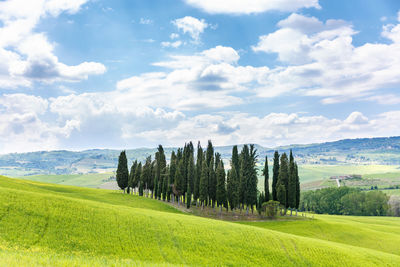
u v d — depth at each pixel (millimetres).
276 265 46656
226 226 59875
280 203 99188
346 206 188625
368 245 70562
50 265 22922
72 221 45344
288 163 106250
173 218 59938
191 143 131125
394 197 181875
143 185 121312
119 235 45594
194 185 106500
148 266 31172
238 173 113250
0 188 50750
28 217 42125
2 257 23078
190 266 37031
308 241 58094
